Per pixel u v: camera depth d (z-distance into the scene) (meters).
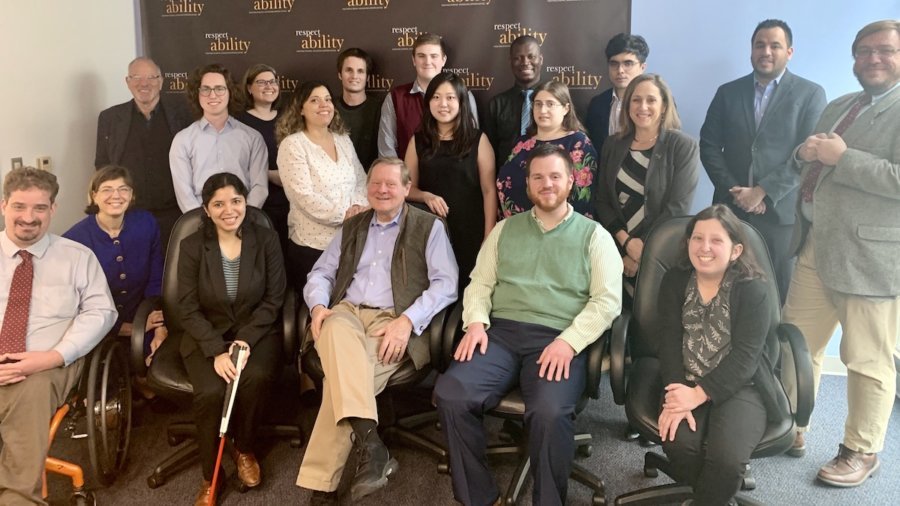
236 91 3.18
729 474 1.89
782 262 2.88
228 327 2.45
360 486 2.07
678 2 3.12
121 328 2.73
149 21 3.67
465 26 3.35
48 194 2.25
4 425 2.12
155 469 2.39
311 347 2.46
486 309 2.39
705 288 2.12
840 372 3.31
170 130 3.33
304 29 3.51
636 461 2.54
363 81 3.28
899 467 2.51
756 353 2.00
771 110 2.82
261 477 2.41
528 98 3.07
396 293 2.47
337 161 2.89
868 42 2.20
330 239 2.86
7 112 2.94
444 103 2.79
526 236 2.39
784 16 3.04
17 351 2.22
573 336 2.19
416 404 2.92
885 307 2.30
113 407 2.40
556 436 2.03
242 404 2.30
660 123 2.66
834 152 2.25
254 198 3.06
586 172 2.71
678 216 2.36
